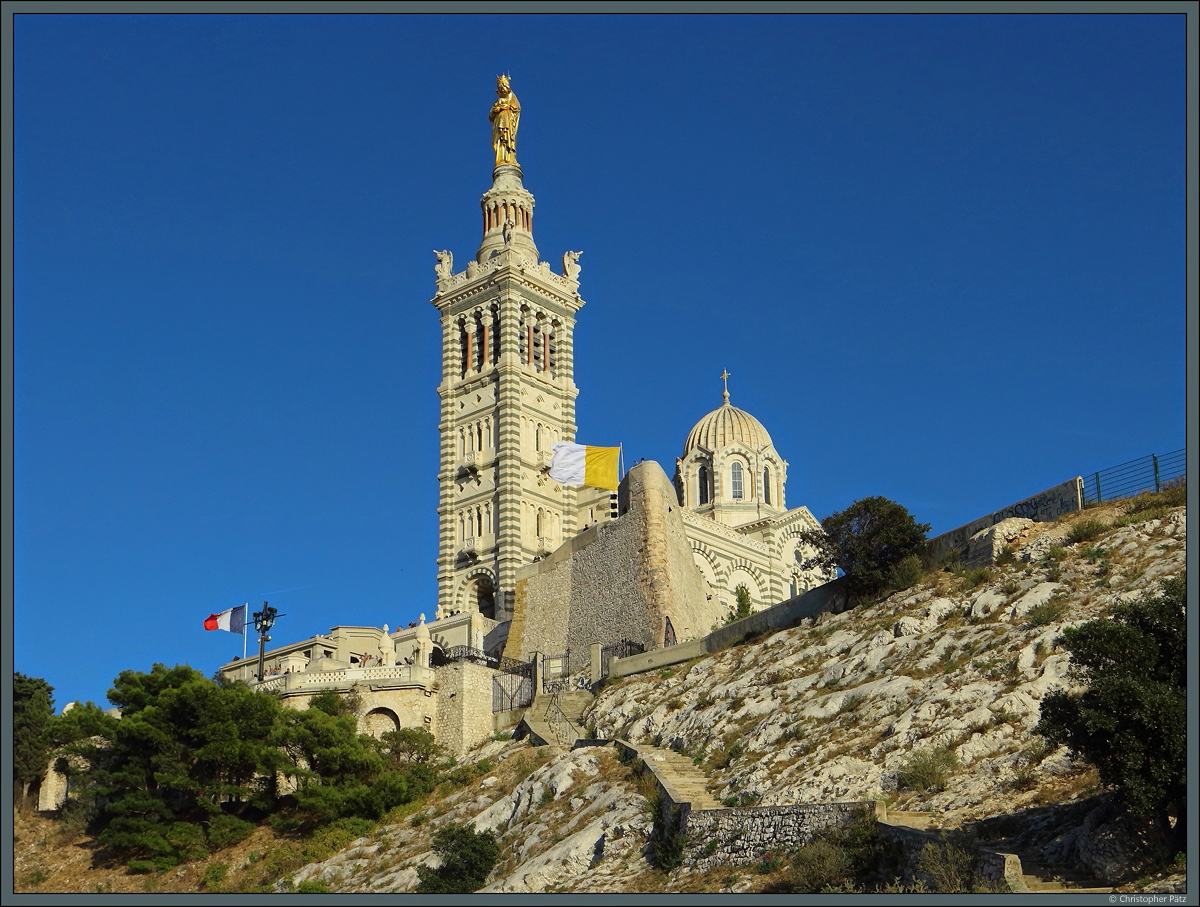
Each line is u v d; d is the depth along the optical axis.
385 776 87.81
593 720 89.56
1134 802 45.88
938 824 53.38
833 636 79.50
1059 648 64.44
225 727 89.38
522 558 132.75
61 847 89.50
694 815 62.97
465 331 145.50
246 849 86.12
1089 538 74.81
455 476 139.50
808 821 57.25
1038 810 52.25
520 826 74.62
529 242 147.38
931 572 83.00
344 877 78.12
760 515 145.00
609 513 136.12
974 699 63.62
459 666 99.88
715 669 86.00
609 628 109.50
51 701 100.94
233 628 107.62
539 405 140.25
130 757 89.25
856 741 65.56
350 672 101.88
